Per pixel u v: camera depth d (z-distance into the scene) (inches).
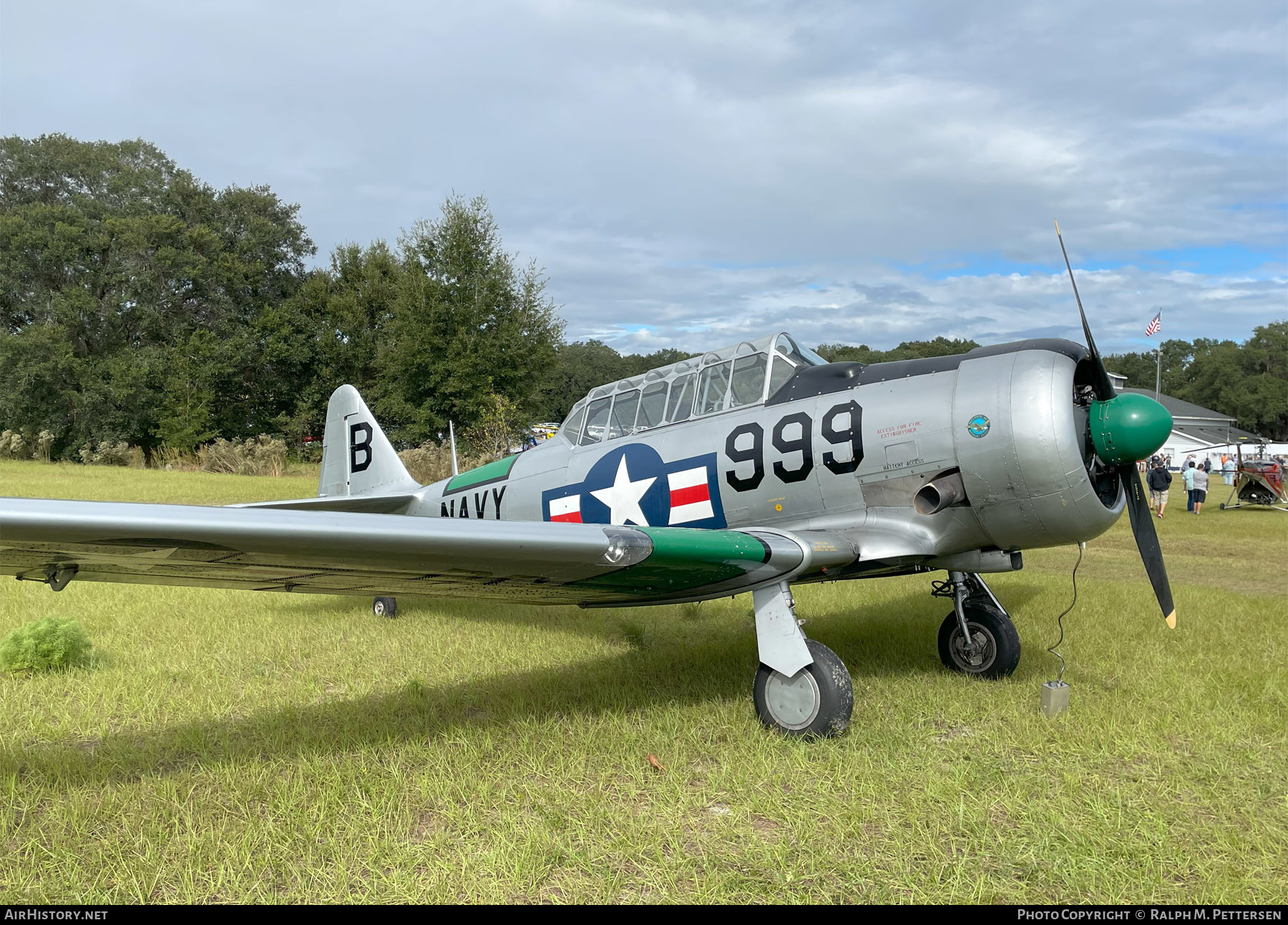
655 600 196.5
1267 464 871.7
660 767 144.8
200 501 698.2
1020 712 173.9
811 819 123.6
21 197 1750.7
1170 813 124.3
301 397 1697.8
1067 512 175.3
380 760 149.7
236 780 138.7
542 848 114.7
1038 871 107.7
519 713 177.8
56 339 1389.0
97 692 189.5
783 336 217.8
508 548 136.1
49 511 107.3
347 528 124.0
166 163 1911.9
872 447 189.2
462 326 1210.0
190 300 1678.2
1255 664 214.4
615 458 237.8
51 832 121.6
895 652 236.8
